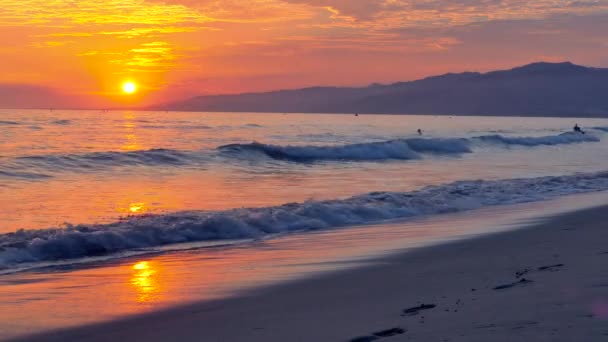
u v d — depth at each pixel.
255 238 13.77
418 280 8.81
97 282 9.58
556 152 48.66
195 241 13.45
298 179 26.41
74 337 6.79
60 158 27.77
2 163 25.73
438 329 5.88
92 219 16.03
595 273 7.84
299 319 6.99
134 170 27.55
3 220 15.60
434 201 18.92
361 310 7.17
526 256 10.04
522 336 5.33
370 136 61.81
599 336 5.12
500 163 37.03
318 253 11.77
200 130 63.78
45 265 11.02
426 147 45.44
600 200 19.44
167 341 6.48
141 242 13.03
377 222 16.03
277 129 71.62
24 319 7.48
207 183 24.36
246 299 8.27
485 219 15.98
